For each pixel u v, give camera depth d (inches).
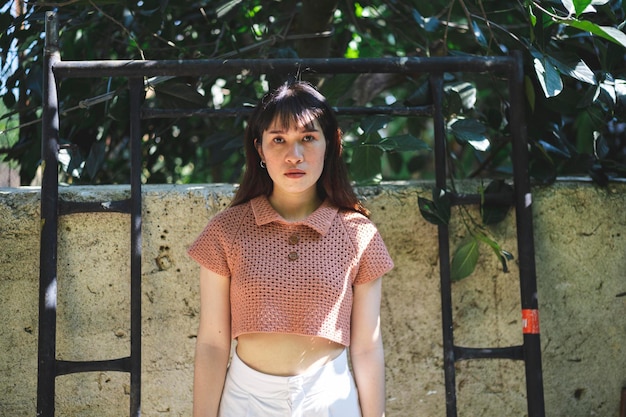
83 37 130.0
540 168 103.2
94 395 97.0
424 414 101.2
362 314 83.3
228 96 145.5
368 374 82.1
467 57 98.0
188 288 97.7
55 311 91.7
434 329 101.3
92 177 109.0
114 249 96.8
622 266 104.6
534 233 102.5
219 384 81.7
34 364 96.2
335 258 80.6
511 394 102.7
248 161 85.2
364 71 96.6
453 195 99.0
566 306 103.2
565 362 103.3
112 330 96.8
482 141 101.0
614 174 106.1
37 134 122.6
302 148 79.9
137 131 95.5
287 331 77.9
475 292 102.0
